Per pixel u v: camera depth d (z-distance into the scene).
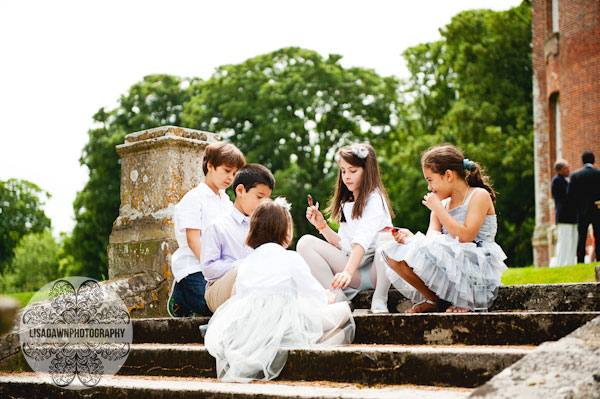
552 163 16.70
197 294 4.51
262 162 28.05
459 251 3.88
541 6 18.03
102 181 28.19
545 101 17.83
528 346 3.16
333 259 4.51
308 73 27.86
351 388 3.02
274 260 3.67
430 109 30.36
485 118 25.41
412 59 31.39
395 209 27.36
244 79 28.33
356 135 29.42
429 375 2.98
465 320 3.35
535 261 17.42
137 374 3.85
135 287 5.06
